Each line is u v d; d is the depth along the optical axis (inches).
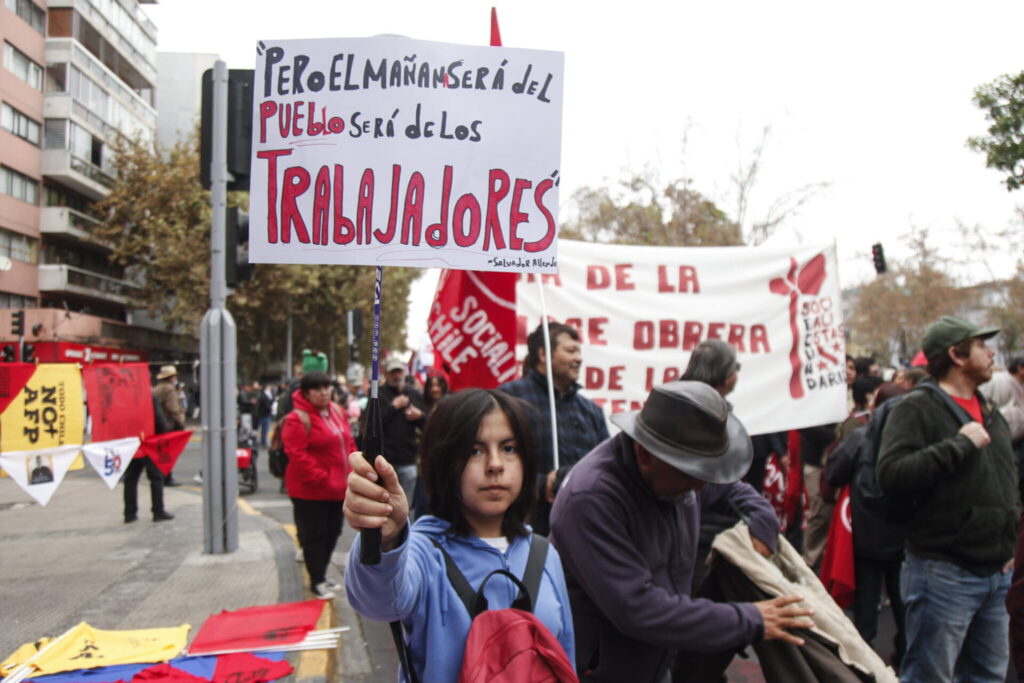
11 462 272.8
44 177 1280.8
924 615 135.2
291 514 390.6
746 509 114.1
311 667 165.6
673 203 929.5
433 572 77.9
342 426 228.7
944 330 140.1
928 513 134.1
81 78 1316.4
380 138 91.3
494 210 92.4
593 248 209.6
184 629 186.5
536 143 93.4
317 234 91.4
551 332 162.1
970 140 335.0
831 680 94.7
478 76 92.7
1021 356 264.4
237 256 261.4
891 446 136.8
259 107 92.9
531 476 84.0
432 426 83.0
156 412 341.7
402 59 91.7
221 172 266.5
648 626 89.0
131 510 342.0
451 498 81.5
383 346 1721.2
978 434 128.6
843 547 183.3
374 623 200.5
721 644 90.2
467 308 182.9
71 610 205.2
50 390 281.6
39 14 1248.2
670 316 207.9
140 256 1289.4
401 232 91.1
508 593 79.5
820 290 217.6
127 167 1289.4
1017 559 96.7
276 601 213.8
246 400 829.2
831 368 215.5
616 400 203.6
